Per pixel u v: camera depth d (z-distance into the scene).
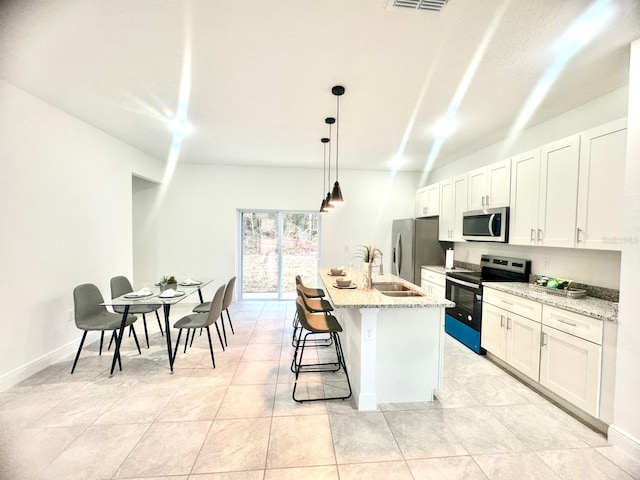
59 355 3.04
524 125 3.28
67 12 1.64
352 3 1.56
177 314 4.85
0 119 2.43
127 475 1.67
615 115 2.46
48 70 2.26
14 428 2.04
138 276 5.39
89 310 3.06
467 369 2.99
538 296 2.54
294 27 1.75
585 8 1.55
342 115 3.06
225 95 2.64
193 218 5.46
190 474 1.68
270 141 3.96
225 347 3.51
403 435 2.02
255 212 5.80
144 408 2.28
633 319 1.81
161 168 5.20
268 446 1.90
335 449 1.88
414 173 5.84
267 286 5.91
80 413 2.21
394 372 2.41
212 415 2.21
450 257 4.39
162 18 1.68
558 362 2.31
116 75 2.33
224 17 1.67
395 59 2.07
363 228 5.77
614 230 2.09
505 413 2.27
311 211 5.71
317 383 2.69
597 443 1.94
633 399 1.81
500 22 1.68
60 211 3.03
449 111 2.92
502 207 3.21
